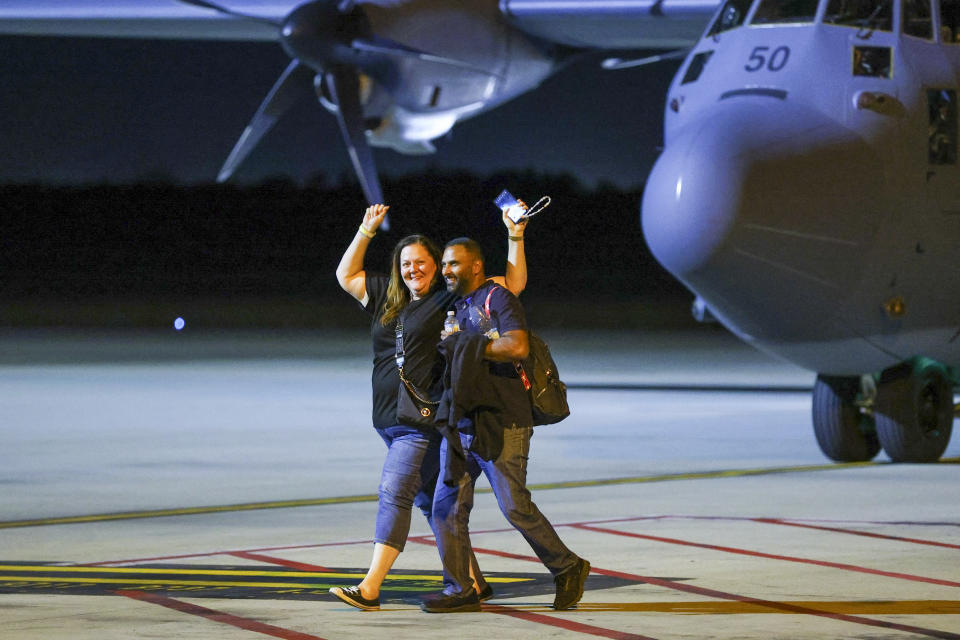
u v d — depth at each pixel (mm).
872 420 31344
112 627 15281
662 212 29062
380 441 34719
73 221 174125
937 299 30016
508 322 15719
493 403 15789
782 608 16344
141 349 71375
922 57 29953
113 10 52250
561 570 16156
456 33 46094
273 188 174375
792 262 28562
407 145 49125
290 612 16141
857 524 22484
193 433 36344
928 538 21172
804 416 41281
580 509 24141
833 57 29938
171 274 164375
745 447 33781
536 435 36219
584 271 157875
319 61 45938
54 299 129125
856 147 29109
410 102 46969
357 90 46125
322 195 174125
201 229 174625
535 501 25094
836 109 29531
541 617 15922
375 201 45938
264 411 42062
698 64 32688
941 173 29703
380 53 45375
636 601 16750
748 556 19703
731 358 67375
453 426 15516
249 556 19781
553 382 16062
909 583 17797
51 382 52312
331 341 78938
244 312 111062
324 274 163375
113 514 23688
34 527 22312
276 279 157500
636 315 111312
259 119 48000
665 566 18984
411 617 15922
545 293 140250
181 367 59781
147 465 30203
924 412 30500
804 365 31031
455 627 15383
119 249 173625
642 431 37219
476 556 19781
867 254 29109
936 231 29719
